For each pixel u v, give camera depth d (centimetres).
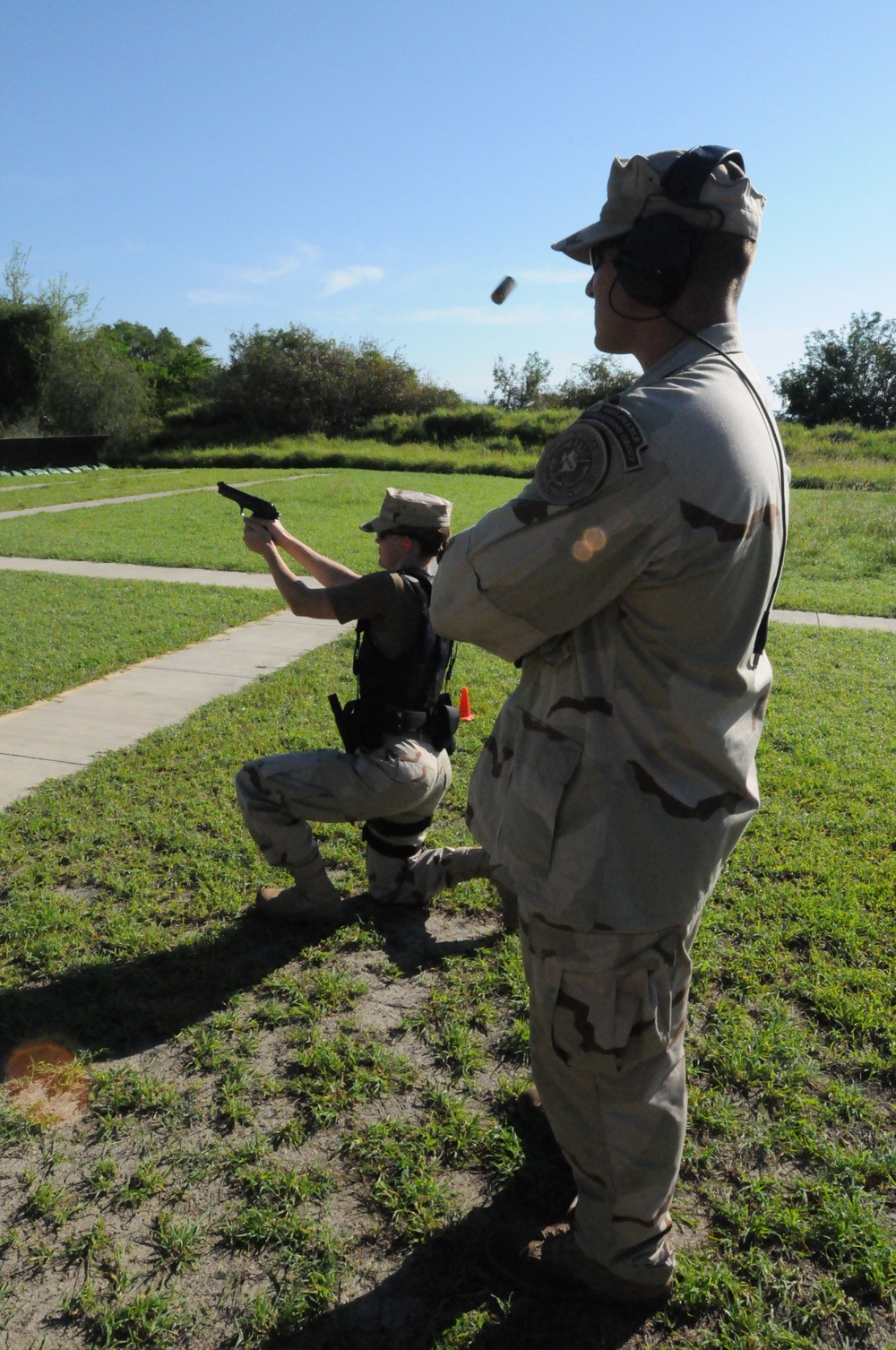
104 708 598
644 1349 195
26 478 2631
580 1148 184
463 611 170
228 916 355
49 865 391
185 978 317
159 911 358
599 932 164
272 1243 218
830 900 359
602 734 163
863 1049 282
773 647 759
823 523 1507
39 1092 266
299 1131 249
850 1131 252
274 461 3148
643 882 163
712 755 164
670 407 153
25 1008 302
